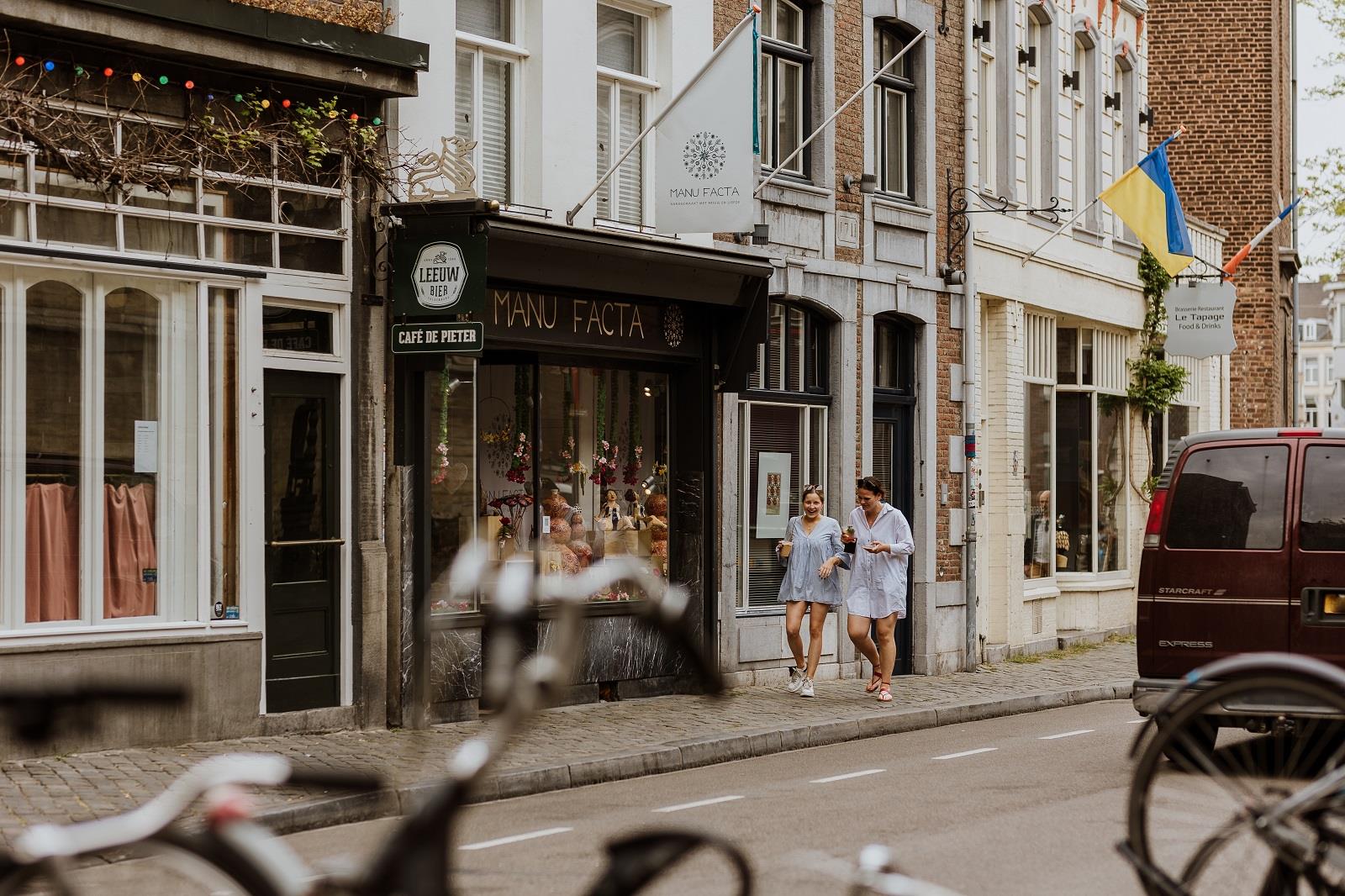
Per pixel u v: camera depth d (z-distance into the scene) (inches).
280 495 507.2
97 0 444.5
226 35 477.4
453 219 523.5
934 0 806.5
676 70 656.4
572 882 274.8
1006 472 863.7
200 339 488.4
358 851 338.0
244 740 485.4
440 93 554.6
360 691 520.4
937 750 511.8
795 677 655.1
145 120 475.5
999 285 858.8
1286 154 1560.0
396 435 534.0
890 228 771.4
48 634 450.3
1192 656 460.8
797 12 728.3
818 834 347.3
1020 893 283.4
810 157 730.2
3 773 410.6
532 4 596.4
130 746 458.6
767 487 706.2
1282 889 214.2
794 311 719.7
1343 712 218.5
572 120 606.2
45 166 454.3
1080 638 936.9
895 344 790.5
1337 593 445.4
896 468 783.1
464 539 560.7
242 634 487.8
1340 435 451.8
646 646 624.7
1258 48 1312.7
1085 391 975.0
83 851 151.5
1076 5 984.9
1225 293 994.1
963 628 803.4
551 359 605.6
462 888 256.2
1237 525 458.3
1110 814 367.9
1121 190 868.0
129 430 476.1
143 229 477.1
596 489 628.1
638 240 597.9
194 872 151.7
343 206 523.8
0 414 448.1
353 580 522.0
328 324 522.9
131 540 475.5
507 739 157.9
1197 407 1163.9
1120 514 1023.0
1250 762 226.1
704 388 658.2
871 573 639.8
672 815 379.9
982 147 873.5
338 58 508.7
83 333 466.3
